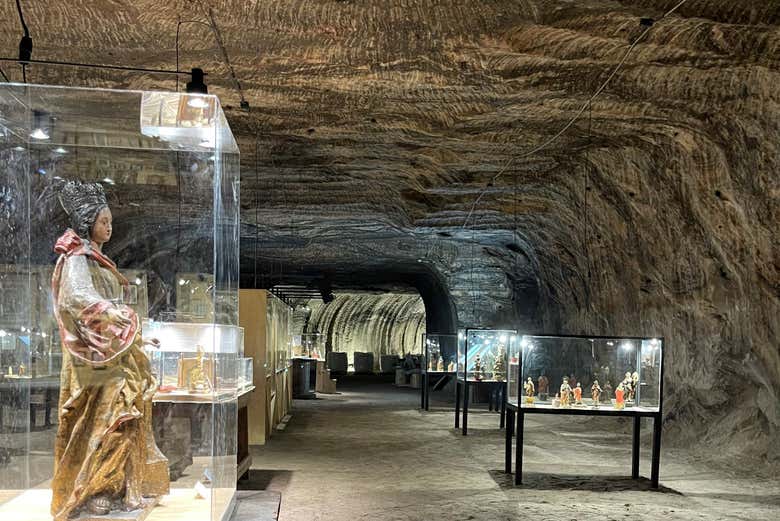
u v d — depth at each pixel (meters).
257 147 10.62
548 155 11.04
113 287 3.90
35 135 3.81
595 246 13.02
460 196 13.83
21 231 3.80
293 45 6.69
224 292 4.31
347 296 37.53
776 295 8.36
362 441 11.44
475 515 6.66
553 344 8.24
